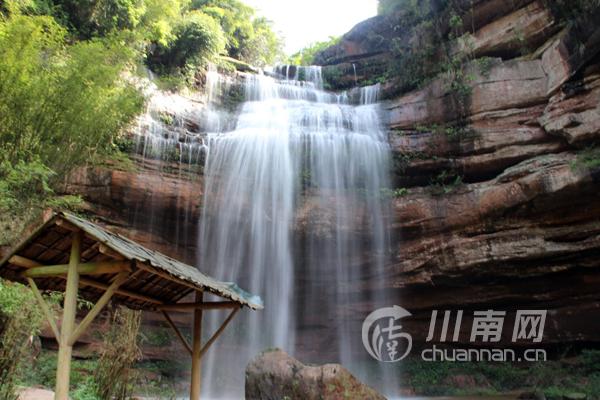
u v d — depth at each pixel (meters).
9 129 9.13
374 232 16.06
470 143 15.61
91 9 16.81
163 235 15.27
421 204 15.66
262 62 26.58
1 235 7.86
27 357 8.22
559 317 14.99
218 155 16.11
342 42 22.94
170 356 14.72
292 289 16.27
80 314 12.67
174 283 6.25
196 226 15.56
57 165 10.20
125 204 14.52
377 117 17.92
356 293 16.52
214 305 6.49
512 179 14.19
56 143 10.11
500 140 15.14
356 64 21.98
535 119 14.84
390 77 19.94
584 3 13.41
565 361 14.45
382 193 16.16
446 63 17.28
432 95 17.08
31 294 5.84
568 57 13.90
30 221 8.27
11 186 8.52
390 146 16.67
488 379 14.96
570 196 13.39
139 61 16.80
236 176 16.11
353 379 7.43
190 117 17.53
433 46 18.03
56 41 11.35
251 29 25.41
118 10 17.06
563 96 14.04
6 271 4.77
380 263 16.08
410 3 20.06
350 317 16.69
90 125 10.73
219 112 18.64
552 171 13.41
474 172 15.70
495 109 15.48
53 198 9.98
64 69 10.38
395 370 16.02
